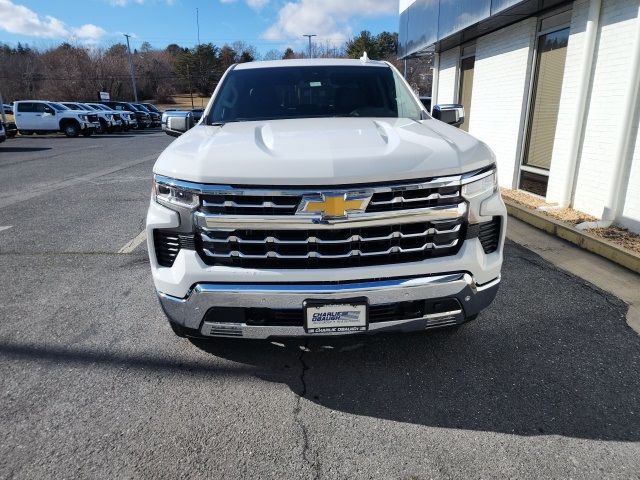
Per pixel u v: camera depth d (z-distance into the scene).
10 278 4.14
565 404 2.41
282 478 1.96
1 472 1.98
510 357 2.85
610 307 3.49
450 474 1.97
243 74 3.77
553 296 3.68
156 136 25.64
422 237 2.26
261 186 2.13
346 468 2.01
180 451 2.11
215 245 2.23
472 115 8.96
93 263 4.50
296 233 2.19
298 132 2.62
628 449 2.11
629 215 5.02
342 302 2.22
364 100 3.49
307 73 3.72
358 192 2.12
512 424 2.27
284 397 2.49
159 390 2.55
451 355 2.87
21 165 12.25
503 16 6.85
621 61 5.01
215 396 2.50
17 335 3.13
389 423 2.29
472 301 2.42
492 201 2.41
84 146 18.58
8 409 2.39
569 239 5.04
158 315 3.41
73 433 2.22
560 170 6.15
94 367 2.77
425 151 2.26
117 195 7.87
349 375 2.68
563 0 5.99
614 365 2.76
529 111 7.09
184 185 2.23
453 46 10.19
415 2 11.04
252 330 2.34
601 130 5.36
